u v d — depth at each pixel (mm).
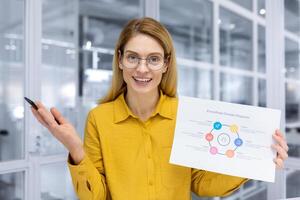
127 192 1025
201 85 2465
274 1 1853
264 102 2066
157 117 1087
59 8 2049
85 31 2219
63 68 2082
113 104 1126
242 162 947
